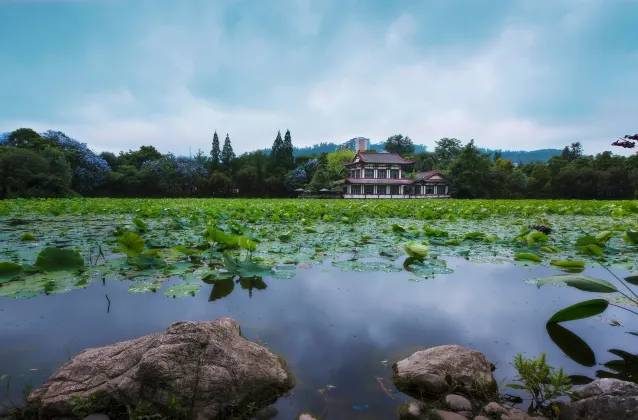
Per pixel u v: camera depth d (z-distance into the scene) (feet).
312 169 182.70
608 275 13.53
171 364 5.52
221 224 28.50
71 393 5.47
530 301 10.45
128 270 13.30
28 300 10.14
